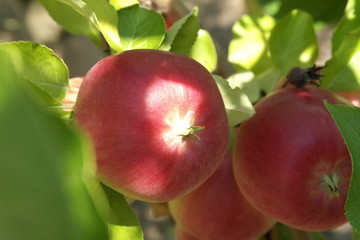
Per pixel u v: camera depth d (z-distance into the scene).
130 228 0.35
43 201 0.11
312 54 0.50
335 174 0.37
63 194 0.11
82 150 0.12
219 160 0.34
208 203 0.44
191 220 0.45
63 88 0.35
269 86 0.49
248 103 0.37
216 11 1.47
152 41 0.39
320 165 0.37
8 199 0.10
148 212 1.08
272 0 0.62
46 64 0.35
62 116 0.33
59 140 0.11
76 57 0.76
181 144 0.32
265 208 0.39
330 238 1.16
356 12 0.47
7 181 0.10
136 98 0.31
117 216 0.35
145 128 0.31
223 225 0.44
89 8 0.34
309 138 0.37
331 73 0.45
